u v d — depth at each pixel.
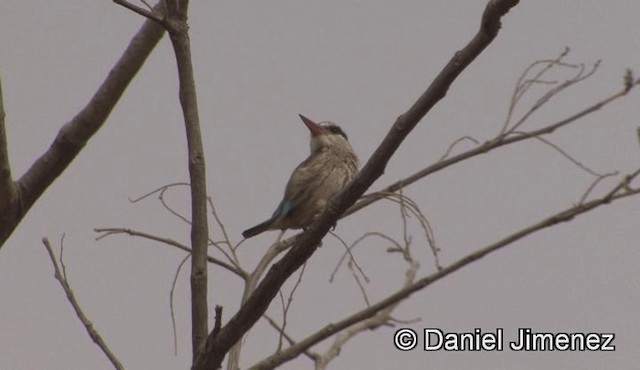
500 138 8.98
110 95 9.97
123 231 9.09
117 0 8.15
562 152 8.50
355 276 8.86
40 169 9.66
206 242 8.48
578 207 7.96
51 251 9.19
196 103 8.48
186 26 8.39
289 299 8.55
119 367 8.69
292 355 8.55
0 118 8.94
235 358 9.16
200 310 8.42
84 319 8.92
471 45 7.46
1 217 9.42
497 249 8.19
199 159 8.46
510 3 7.21
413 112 7.76
